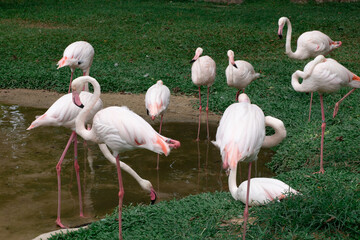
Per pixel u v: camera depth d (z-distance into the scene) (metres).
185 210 4.76
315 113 8.23
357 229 3.99
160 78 11.02
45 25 17.22
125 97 9.88
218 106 9.15
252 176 6.26
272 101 9.20
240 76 8.12
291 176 5.65
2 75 10.83
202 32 16.11
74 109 5.27
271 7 21.52
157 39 15.16
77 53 8.38
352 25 16.81
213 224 4.34
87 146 7.22
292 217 4.22
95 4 21.81
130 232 4.39
